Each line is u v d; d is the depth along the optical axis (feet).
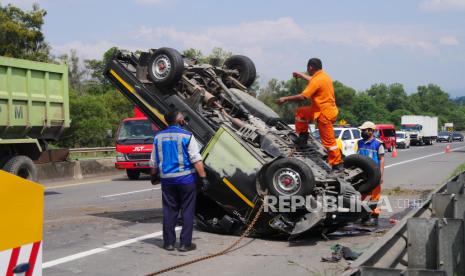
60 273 21.50
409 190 52.75
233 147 28.04
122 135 69.92
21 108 46.57
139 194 52.42
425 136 231.09
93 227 31.32
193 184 25.73
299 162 26.40
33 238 11.20
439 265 15.99
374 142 35.04
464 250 17.16
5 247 10.44
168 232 25.90
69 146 136.26
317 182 27.22
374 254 13.46
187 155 25.53
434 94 622.13
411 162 103.19
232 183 27.96
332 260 24.12
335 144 30.19
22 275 10.94
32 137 49.03
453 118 609.01
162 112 30.96
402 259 16.46
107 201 46.47
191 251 25.82
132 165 68.69
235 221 29.27
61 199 48.16
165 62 30.19
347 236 30.01
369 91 547.90
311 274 22.07
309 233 29.99
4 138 45.62
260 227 28.32
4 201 10.41
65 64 51.88
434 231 16.05
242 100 32.14
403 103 527.40
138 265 23.06
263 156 28.09
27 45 123.65
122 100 166.81
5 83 44.55
